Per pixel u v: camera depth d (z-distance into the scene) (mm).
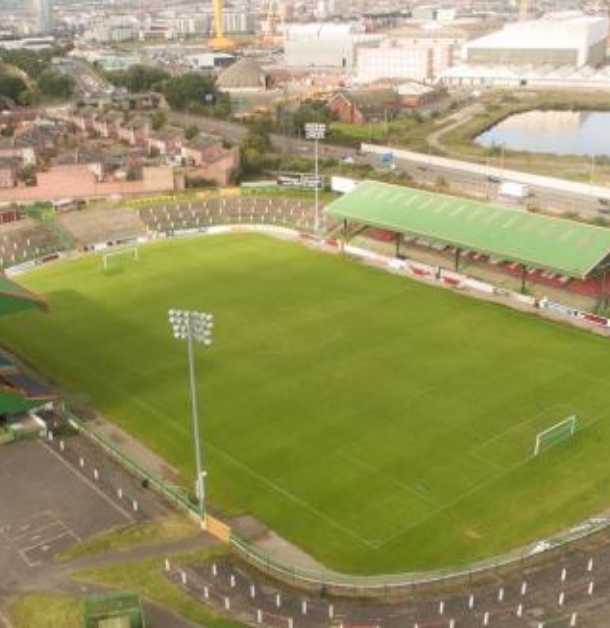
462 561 69000
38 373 104375
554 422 90438
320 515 75938
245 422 91812
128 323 119188
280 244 154250
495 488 79062
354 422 91250
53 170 179625
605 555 68562
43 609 62406
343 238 154625
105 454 84875
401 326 116562
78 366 106250
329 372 102938
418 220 139750
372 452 85500
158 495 77812
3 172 180875
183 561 68312
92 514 74875
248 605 63438
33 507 76000
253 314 121375
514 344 110500
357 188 154375
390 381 100312
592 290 125812
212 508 77000
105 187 181250
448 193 181750
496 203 169250
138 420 92875
